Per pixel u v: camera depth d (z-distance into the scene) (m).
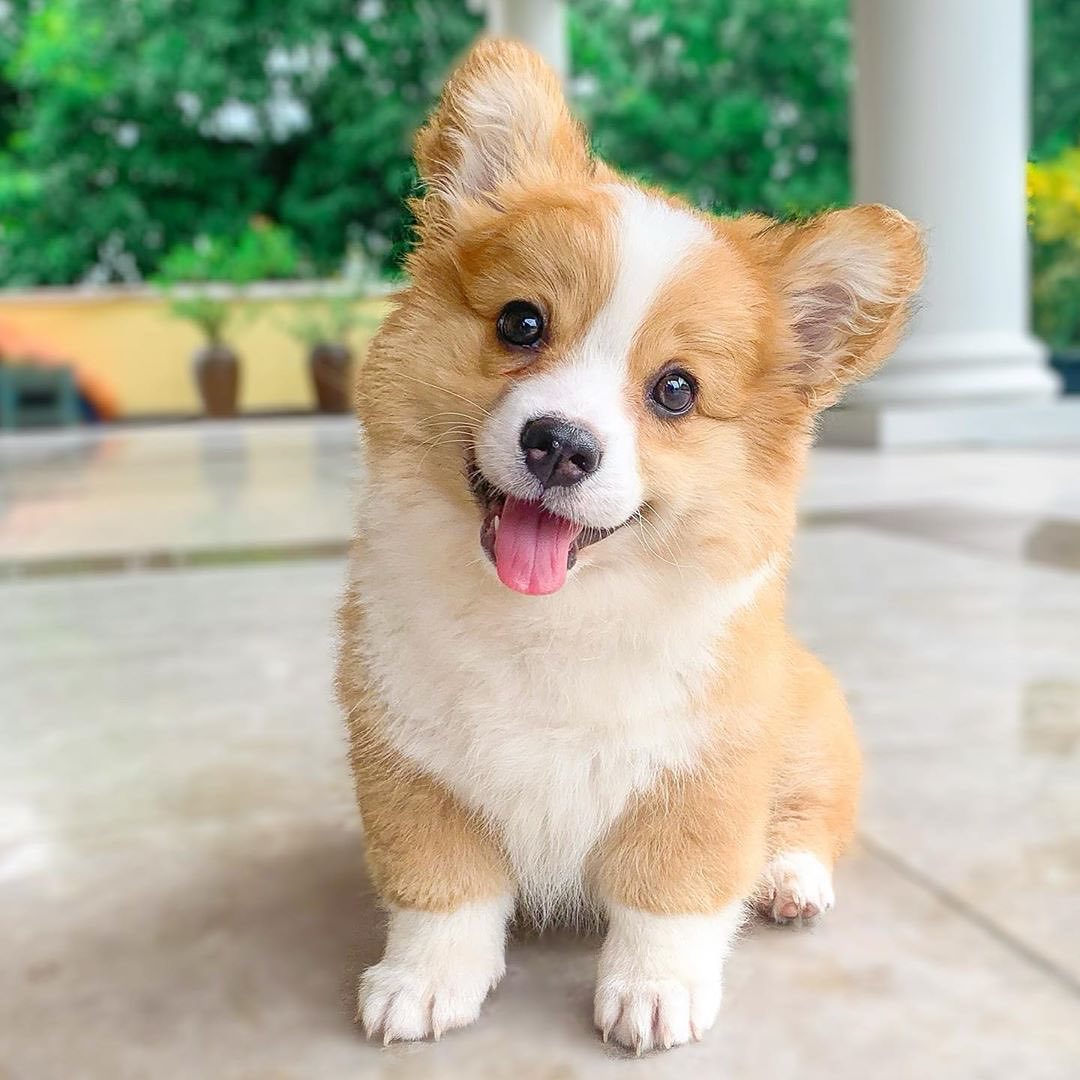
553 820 0.38
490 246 0.40
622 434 0.37
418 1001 0.37
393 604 0.39
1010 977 0.39
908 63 2.06
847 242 0.41
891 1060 0.35
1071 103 3.75
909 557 1.14
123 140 4.77
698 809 0.38
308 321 4.56
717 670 0.38
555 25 3.01
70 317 4.40
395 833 0.39
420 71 4.78
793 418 0.41
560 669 0.37
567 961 0.41
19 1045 0.36
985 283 2.24
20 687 0.74
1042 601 0.94
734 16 4.57
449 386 0.38
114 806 0.54
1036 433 2.30
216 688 0.73
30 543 1.34
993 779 0.56
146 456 2.82
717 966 0.39
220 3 4.58
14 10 4.77
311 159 4.87
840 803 0.46
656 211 0.41
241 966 0.41
